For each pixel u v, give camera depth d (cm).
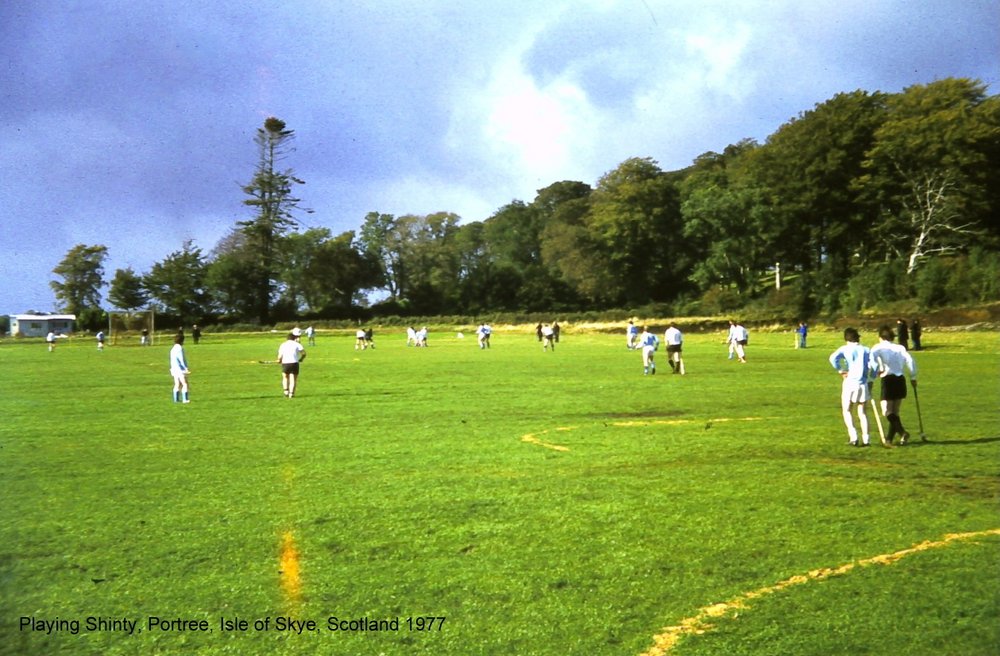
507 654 650
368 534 948
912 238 9531
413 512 1044
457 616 718
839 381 2986
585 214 14812
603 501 1090
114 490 1198
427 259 14788
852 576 795
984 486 1166
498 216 16150
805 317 8475
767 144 11500
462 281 13600
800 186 10200
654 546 888
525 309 13062
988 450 1461
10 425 1961
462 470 1319
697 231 11206
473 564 840
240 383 3197
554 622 703
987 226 9556
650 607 729
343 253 13775
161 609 743
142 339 8212
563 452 1484
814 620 700
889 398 1520
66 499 1142
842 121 9906
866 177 9481
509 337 9050
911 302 7656
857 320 7750
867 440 1530
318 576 814
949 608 719
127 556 882
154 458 1468
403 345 7300
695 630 685
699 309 10175
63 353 6369
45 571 839
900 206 9788
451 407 2242
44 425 1956
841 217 10162
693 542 901
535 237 15512
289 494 1157
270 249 12456
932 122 8875
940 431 1694
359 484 1219
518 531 951
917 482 1194
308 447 1573
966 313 6962
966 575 793
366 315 12962
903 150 9194
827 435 1662
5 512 1070
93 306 13350
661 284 12569
